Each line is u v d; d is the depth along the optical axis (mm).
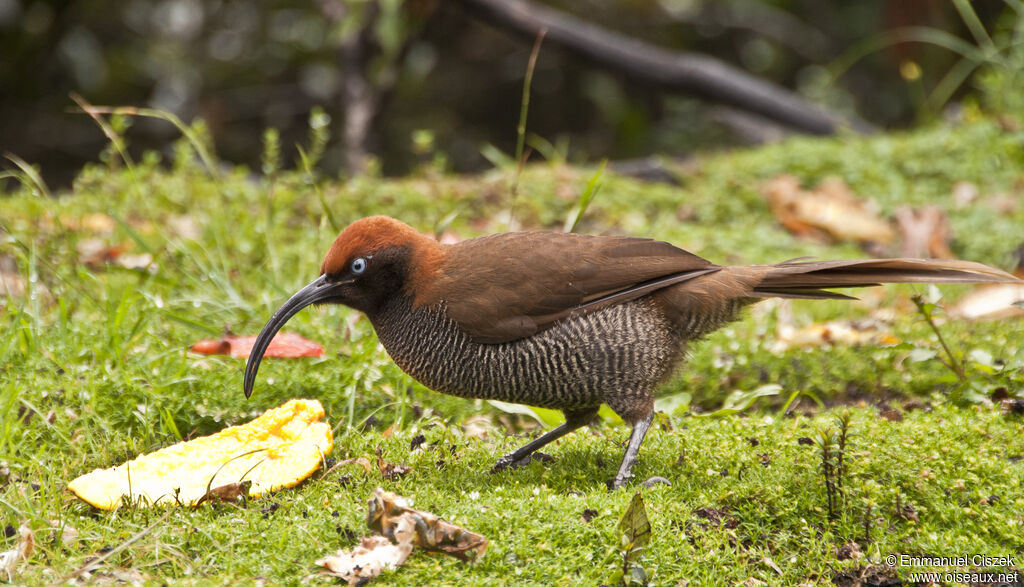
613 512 7086
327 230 13672
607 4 24406
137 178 14422
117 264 12250
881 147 17125
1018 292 12219
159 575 6531
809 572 6918
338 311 10844
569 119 24438
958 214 15500
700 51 25094
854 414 8977
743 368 10539
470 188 15688
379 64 20172
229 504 7348
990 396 9367
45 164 22000
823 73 24750
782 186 16156
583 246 8227
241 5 23047
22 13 21062
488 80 24219
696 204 16078
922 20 19109
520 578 6551
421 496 7422
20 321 9484
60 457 8102
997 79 18422
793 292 8336
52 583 6352
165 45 22594
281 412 8367
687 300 8172
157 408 8711
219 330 10336
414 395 9570
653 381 8141
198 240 12867
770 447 8227
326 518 7020
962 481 7672
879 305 12930
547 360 8008
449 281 8133
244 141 22562
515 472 8016
